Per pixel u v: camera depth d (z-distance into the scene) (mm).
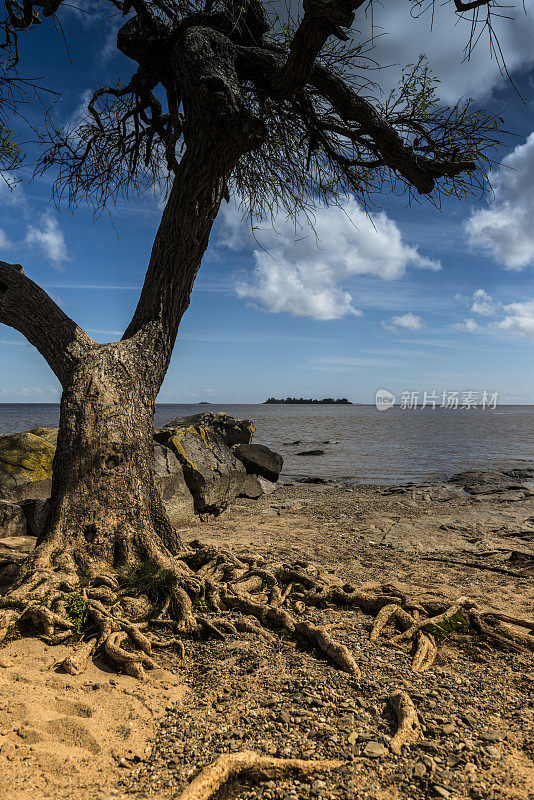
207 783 2809
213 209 7234
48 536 5926
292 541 10359
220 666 4516
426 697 4023
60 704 3621
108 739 3338
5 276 7461
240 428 17078
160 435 13062
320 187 9688
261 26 7523
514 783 3027
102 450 6344
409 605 5906
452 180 8094
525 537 10961
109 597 5207
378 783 2992
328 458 29734
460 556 9414
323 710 3771
